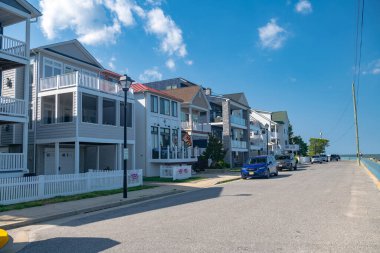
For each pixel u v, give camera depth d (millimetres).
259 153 62812
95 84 23734
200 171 36281
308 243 7164
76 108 22047
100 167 28609
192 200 15094
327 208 11648
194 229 8750
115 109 25750
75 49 26266
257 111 76125
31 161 23516
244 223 9328
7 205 13648
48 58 24125
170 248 6988
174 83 48000
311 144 98625
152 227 9242
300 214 10570
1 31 20469
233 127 48375
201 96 41125
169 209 12609
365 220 9562
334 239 7480
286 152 78500
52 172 24781
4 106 18125
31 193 15094
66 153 26172
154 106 31734
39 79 23484
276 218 9961
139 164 30422
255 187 20062
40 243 8078
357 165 51906
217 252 6605
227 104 45031
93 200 15422
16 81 22781
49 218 11688
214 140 37969
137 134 30828
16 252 7406
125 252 6836
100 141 23812
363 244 7051
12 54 18500
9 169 17797
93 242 7848
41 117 23391
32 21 19984
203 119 43656
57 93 22750
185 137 34781
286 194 15984
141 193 18016
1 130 23438
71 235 8805
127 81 16844
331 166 49719
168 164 31625
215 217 10383
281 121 80688
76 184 17531
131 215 11727
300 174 31703
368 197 14477
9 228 10336
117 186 20375
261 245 7051
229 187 20688
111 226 9773
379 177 22203
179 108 35719
